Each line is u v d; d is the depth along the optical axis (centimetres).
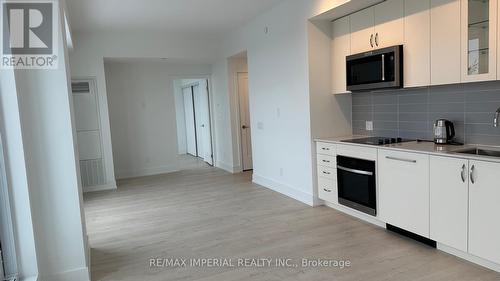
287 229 368
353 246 318
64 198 264
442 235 287
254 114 581
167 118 743
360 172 366
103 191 596
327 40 432
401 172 320
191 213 443
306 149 448
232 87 684
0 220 241
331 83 440
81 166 604
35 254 250
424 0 312
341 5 366
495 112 295
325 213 416
